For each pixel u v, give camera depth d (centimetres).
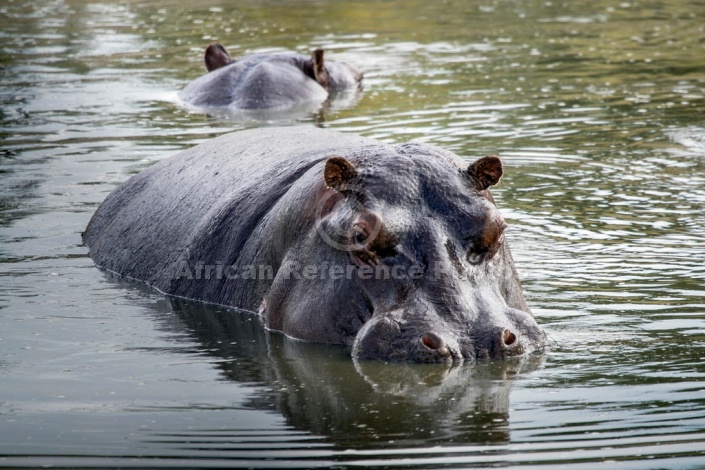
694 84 7106
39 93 7256
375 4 12156
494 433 2214
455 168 2797
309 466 2067
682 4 11794
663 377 2522
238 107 6712
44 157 5384
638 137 5569
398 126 5941
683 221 4041
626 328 2906
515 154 5231
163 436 2244
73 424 2325
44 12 12056
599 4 11988
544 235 3897
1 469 2098
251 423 2308
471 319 2617
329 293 2797
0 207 4494
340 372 2595
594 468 2041
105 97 7088
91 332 3031
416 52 8819
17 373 2678
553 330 2897
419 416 2314
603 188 4572
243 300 3219
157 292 3481
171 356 2797
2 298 3378
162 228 3669
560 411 2325
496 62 8200
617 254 3641
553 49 8806
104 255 3841
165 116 6425
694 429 2208
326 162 2772
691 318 2981
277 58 7312
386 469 2042
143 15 11638
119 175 4978
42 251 3931
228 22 10912
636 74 7550
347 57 8619
